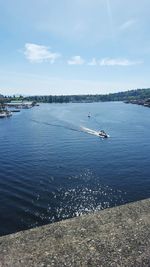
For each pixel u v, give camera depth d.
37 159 58.25
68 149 68.56
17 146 72.25
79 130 101.44
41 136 88.00
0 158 59.09
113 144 74.69
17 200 36.69
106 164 54.44
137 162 55.91
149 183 43.59
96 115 163.50
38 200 36.84
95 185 42.66
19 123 124.81
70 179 45.38
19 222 30.69
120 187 41.88
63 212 33.41
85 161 56.72
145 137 85.31
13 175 47.31
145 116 158.62
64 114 170.00
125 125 115.56
